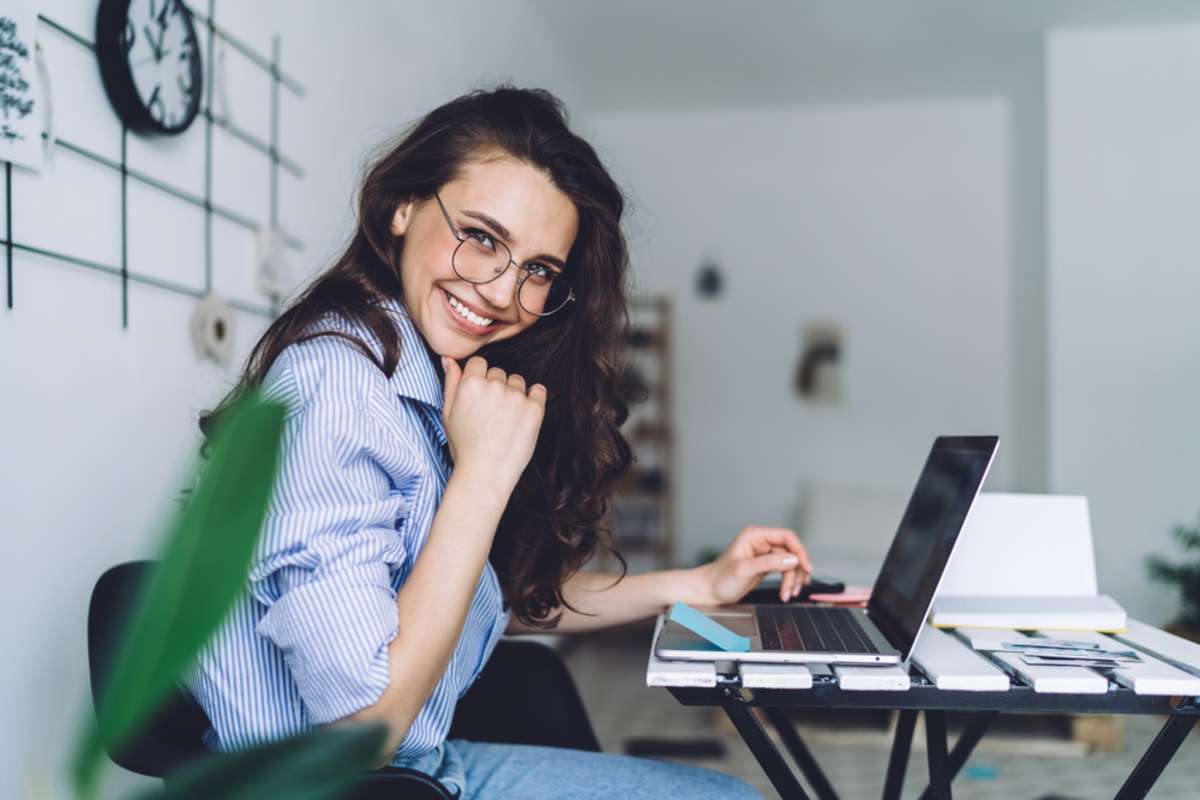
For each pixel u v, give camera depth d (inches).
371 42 104.1
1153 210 183.0
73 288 55.7
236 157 75.7
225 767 17.4
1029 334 202.4
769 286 227.9
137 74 60.1
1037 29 182.5
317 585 33.4
